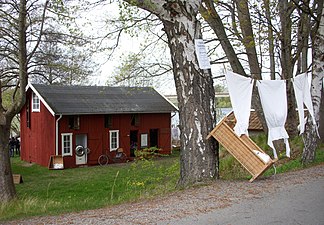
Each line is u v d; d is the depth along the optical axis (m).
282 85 9.89
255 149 8.80
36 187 18.19
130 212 6.52
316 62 11.84
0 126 13.20
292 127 16.91
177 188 8.76
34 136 27.97
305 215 5.94
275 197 7.07
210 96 8.82
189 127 8.73
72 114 25.47
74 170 24.28
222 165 13.18
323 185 8.05
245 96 8.94
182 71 8.76
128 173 18.58
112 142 27.72
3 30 13.61
